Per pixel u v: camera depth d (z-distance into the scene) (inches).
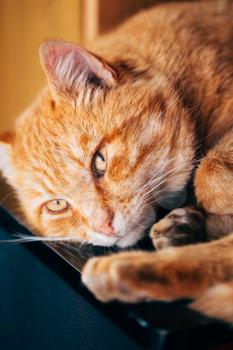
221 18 22.7
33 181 19.3
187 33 21.3
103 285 14.4
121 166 17.7
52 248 18.1
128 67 19.4
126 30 22.9
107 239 17.4
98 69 18.5
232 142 17.6
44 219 19.4
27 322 20.8
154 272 14.2
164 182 18.2
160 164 18.1
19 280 20.7
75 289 16.6
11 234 20.4
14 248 20.5
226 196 16.9
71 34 25.5
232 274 14.7
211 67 19.9
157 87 18.9
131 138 17.9
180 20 22.5
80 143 18.2
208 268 14.6
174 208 17.9
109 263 14.6
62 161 18.4
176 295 14.4
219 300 14.4
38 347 20.2
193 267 14.5
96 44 22.7
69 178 18.2
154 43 20.8
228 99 19.2
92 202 17.6
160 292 14.2
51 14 25.4
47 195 18.9
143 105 18.3
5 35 25.8
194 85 19.4
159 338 14.0
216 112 19.1
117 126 18.0
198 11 23.5
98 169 18.0
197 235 16.6
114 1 25.6
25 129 20.5
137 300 14.5
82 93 18.7
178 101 18.8
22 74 25.5
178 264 14.4
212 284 14.5
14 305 21.6
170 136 18.2
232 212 16.9
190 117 18.8
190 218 16.8
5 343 23.1
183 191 18.2
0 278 22.1
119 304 14.6
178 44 20.6
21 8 25.5
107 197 17.6
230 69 20.0
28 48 25.5
